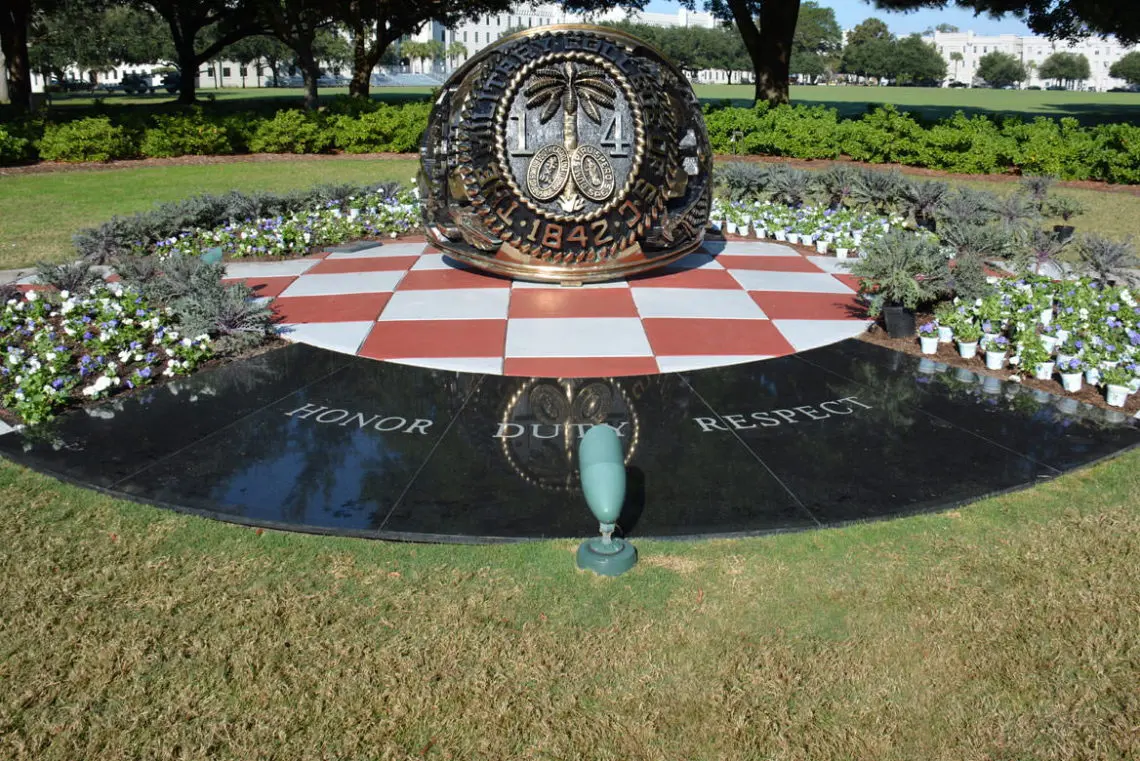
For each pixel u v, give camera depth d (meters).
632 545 4.57
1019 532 4.72
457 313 8.55
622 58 8.46
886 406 6.43
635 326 8.18
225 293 7.82
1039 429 6.04
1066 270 10.23
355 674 3.67
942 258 8.17
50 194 16.89
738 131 22.89
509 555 4.51
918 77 117.94
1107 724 3.39
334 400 6.54
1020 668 3.70
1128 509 4.96
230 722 3.41
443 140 9.30
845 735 3.36
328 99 48.78
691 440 5.84
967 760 3.24
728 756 3.26
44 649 3.81
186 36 40.97
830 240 11.57
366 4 30.39
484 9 32.59
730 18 30.23
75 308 8.02
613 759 3.25
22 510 4.96
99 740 3.32
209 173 20.31
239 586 4.26
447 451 5.67
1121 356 6.81
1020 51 162.88
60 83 77.25
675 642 3.87
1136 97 69.00
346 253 11.30
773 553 4.54
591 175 8.53
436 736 3.36
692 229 9.43
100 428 6.06
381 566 4.42
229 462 5.53
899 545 4.61
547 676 3.66
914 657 3.77
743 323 8.33
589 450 4.34
